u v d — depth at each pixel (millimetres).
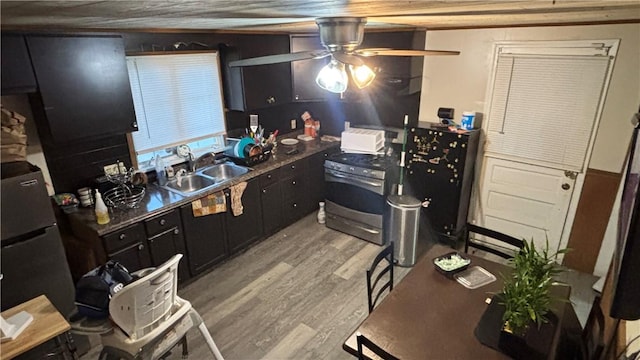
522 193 3637
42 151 2734
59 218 2869
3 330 1761
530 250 1730
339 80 1910
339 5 1139
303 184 4340
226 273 3564
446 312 1949
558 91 3191
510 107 3477
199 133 3797
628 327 1722
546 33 3139
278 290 3316
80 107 2512
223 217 3492
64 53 2363
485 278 2209
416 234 3574
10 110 2518
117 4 1013
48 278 2346
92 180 3020
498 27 3346
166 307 2076
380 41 3707
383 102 4309
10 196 2102
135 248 2850
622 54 2848
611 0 1137
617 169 3082
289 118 4699
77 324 1974
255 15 1565
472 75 3613
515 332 1615
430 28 3668
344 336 2795
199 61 3621
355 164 3889
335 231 4277
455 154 3553
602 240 3295
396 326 1862
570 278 3387
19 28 2150
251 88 3768
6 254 2145
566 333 1938
